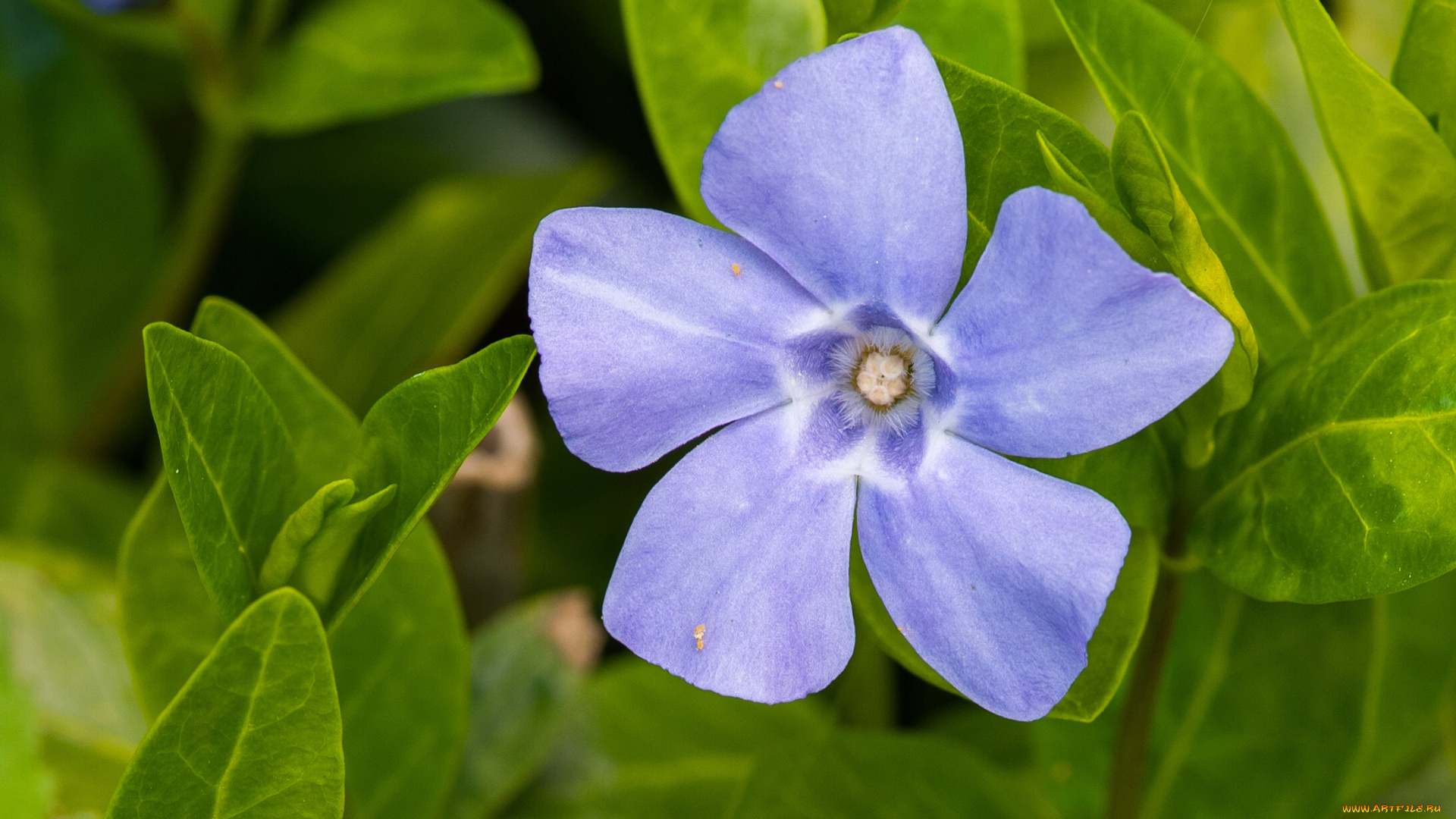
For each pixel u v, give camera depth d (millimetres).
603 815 237
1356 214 208
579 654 234
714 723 241
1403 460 192
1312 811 223
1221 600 224
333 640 213
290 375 202
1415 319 193
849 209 188
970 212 195
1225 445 199
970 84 193
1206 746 225
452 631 214
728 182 188
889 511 192
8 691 221
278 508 195
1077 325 184
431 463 189
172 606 208
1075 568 186
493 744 232
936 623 190
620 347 189
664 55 212
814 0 211
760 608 191
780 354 194
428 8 243
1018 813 221
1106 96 209
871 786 220
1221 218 212
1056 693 187
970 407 189
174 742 187
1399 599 227
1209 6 203
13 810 219
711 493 192
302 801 190
